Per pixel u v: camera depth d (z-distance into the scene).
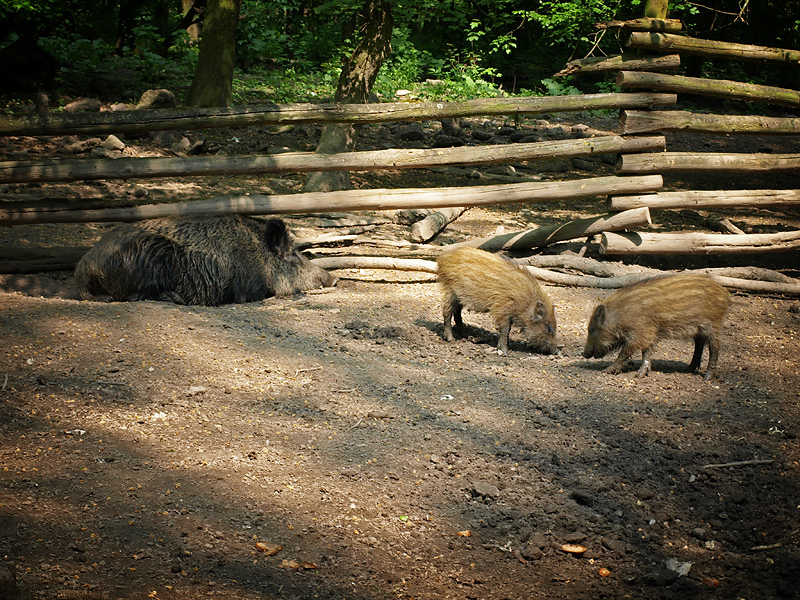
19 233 8.84
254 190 11.41
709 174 15.12
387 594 3.23
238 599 3.04
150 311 6.36
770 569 3.63
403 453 4.38
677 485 4.29
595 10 19.41
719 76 24.67
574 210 12.04
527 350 6.50
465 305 6.41
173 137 13.57
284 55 24.02
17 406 4.43
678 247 8.62
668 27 8.33
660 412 5.16
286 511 3.70
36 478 3.69
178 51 21.70
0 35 17.39
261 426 4.55
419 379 5.54
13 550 3.11
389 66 21.55
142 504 3.58
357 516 3.74
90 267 6.89
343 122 7.75
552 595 3.35
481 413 5.00
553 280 8.27
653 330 5.66
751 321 7.43
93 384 4.85
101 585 2.99
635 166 8.41
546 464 4.41
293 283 7.67
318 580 3.25
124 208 7.57
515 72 25.73
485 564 3.52
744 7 13.73
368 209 8.08
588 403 5.26
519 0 21.22
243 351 5.75
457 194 8.14
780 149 18.09
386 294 7.88
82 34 22.50
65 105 14.98
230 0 14.71
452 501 3.97
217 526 3.50
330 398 5.05
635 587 3.46
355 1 11.91
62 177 7.32
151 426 4.40
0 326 5.62
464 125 17.42
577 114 20.83
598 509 4.02
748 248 8.66
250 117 7.51
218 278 7.10
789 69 24.78
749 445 4.75
